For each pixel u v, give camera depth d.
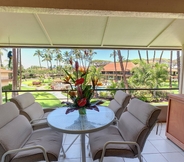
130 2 1.59
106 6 1.57
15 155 1.37
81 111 1.83
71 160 1.95
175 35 2.67
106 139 1.62
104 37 2.73
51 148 1.44
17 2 1.48
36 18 2.04
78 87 1.68
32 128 2.04
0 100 2.96
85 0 1.55
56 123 1.55
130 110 1.83
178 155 2.07
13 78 6.91
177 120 2.29
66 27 2.33
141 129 1.43
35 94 4.61
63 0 1.53
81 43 3.03
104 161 1.92
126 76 7.48
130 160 1.94
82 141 1.58
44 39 2.80
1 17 2.01
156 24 2.28
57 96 4.59
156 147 2.28
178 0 1.61
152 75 6.94
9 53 4.09
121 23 2.23
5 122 1.46
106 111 1.98
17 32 2.48
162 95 4.03
